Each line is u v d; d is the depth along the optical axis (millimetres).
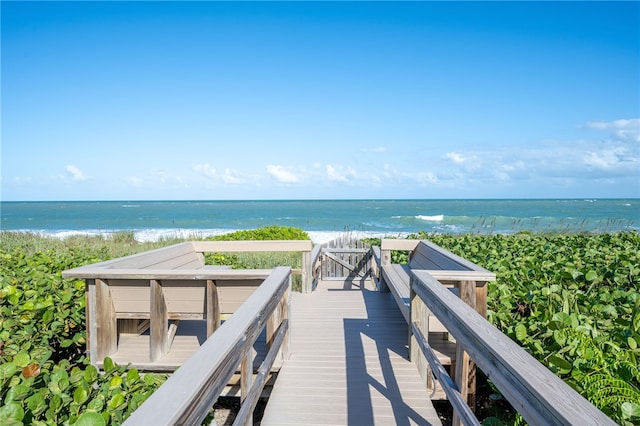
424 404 2787
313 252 6605
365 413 2670
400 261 7098
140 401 1998
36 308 3023
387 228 34656
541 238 7773
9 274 4164
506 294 3791
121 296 3367
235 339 1560
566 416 947
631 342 2365
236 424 1583
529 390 1167
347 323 4625
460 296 3252
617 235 7977
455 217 43750
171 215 52969
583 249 5945
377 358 3580
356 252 8000
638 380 2027
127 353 3443
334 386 3053
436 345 3662
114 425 1707
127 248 12266
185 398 1037
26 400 1813
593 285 4094
